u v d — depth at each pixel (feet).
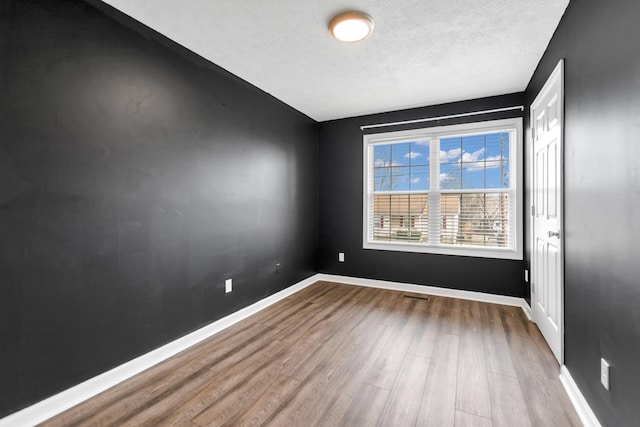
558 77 6.36
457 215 11.53
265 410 5.17
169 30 6.79
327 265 14.06
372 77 9.33
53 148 5.10
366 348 7.37
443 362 6.70
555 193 6.76
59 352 5.18
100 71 5.75
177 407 5.25
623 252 3.89
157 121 6.85
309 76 9.27
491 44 7.41
